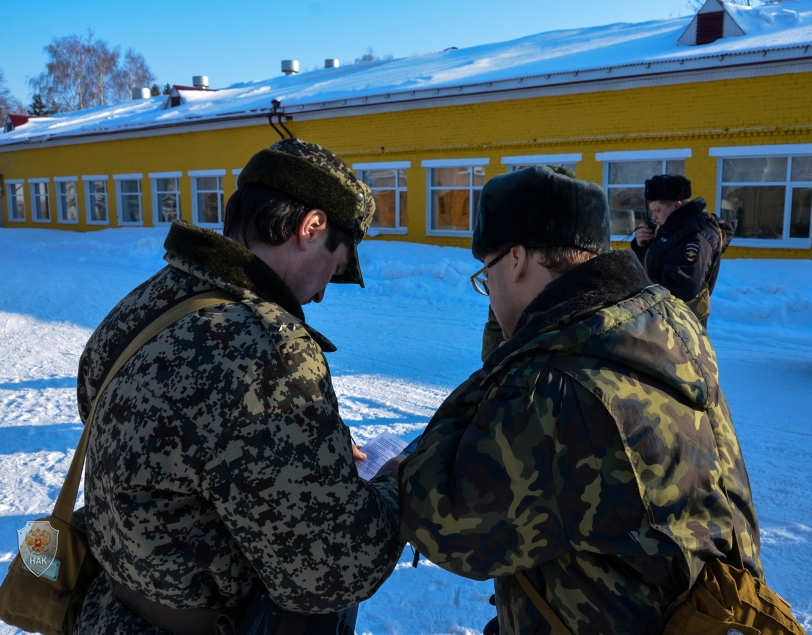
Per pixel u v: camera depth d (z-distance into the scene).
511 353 1.19
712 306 8.96
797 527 3.25
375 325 8.51
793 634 1.04
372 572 1.19
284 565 1.13
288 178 1.30
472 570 1.16
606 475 1.06
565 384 1.11
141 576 1.15
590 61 14.60
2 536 3.16
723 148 12.52
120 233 20.59
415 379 6.04
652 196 3.84
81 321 8.84
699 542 1.07
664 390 1.13
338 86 20.33
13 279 12.80
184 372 1.12
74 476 1.33
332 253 1.41
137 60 59.06
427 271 11.69
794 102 11.72
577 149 14.26
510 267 1.34
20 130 31.47
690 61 12.42
